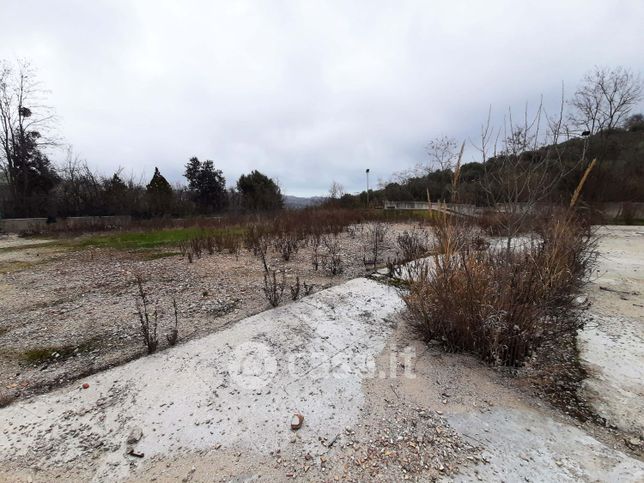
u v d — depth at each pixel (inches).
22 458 57.6
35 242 369.1
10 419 68.1
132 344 100.3
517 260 110.3
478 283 88.0
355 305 126.3
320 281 162.2
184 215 802.2
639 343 90.4
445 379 77.4
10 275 194.9
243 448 58.7
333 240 293.4
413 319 103.0
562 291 105.5
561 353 86.9
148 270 195.0
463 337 88.4
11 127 658.2
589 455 53.7
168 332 107.7
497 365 82.4
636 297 129.3
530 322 81.4
